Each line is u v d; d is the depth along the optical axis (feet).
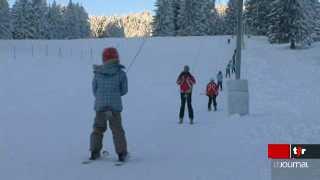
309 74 148.56
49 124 49.34
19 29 400.26
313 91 98.68
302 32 254.88
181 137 39.83
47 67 157.99
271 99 83.82
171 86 125.70
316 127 42.75
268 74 150.30
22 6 402.31
